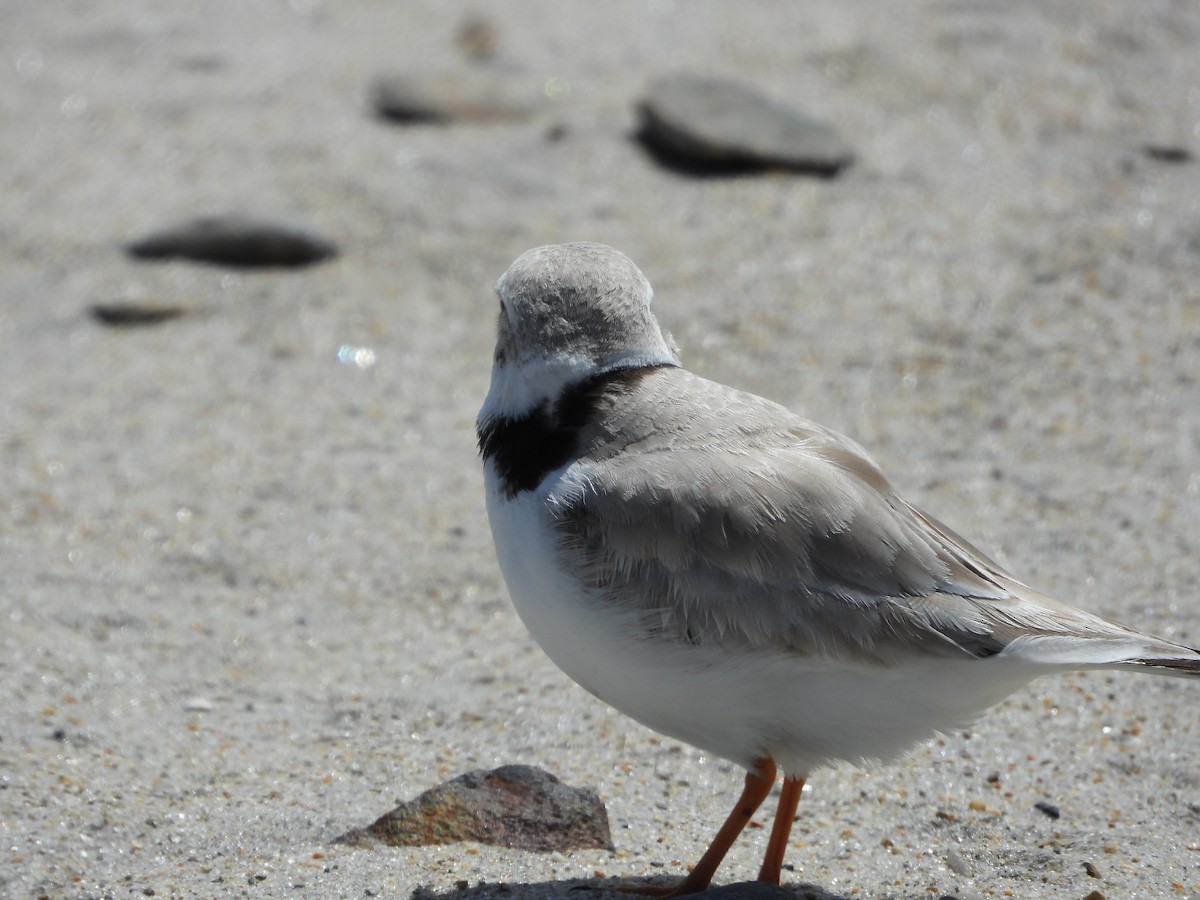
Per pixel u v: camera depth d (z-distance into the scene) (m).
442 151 16.14
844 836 7.82
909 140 15.95
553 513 6.79
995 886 7.25
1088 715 8.79
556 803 7.76
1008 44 17.59
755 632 6.57
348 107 17.16
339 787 8.23
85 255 14.81
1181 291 13.36
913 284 13.73
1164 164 15.34
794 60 17.39
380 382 13.04
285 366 13.27
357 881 7.18
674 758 8.58
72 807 7.86
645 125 16.22
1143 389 12.16
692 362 12.77
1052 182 15.15
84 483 11.62
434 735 8.85
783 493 6.73
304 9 19.78
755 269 14.05
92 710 8.88
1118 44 17.59
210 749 8.62
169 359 13.40
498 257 14.48
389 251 14.70
